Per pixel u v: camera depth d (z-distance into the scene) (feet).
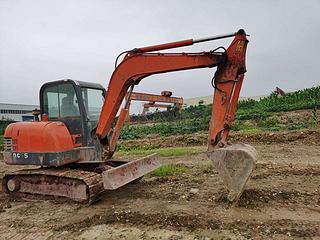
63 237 14.58
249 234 13.37
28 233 15.42
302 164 26.89
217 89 17.22
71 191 19.40
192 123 66.59
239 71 17.12
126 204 18.47
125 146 48.60
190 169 27.45
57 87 21.95
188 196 19.03
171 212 16.34
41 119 22.39
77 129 21.29
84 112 21.04
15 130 21.42
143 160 21.94
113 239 13.88
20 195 21.70
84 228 15.34
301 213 15.49
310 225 14.05
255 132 44.88
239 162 16.10
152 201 18.69
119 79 20.12
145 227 14.84
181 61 18.31
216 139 17.20
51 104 22.40
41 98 22.80
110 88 20.39
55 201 20.20
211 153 16.79
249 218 14.98
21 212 18.62
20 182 21.67
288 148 36.32
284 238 12.89
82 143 21.04
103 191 19.65
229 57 16.97
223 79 17.11
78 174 19.38
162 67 18.88
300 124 49.32
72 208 18.60
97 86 23.13
